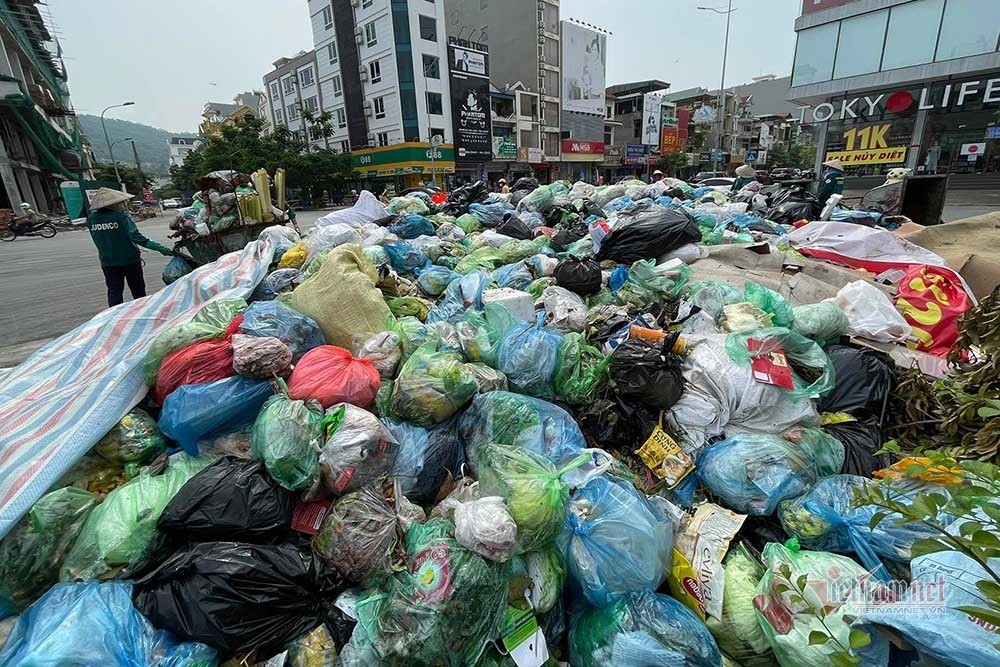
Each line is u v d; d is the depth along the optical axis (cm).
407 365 211
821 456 192
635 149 4059
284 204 657
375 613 134
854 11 1550
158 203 4941
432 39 2781
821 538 160
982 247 453
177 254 529
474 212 614
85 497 160
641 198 693
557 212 591
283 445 155
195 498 144
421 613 130
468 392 200
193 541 143
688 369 223
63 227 1905
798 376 230
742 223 545
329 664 129
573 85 3506
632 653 133
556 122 3512
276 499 149
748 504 174
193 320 244
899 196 671
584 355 242
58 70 3797
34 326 490
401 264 398
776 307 276
